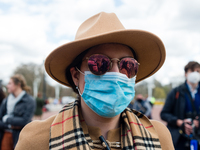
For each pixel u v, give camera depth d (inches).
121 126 56.2
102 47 54.3
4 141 141.8
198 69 121.3
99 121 55.4
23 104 144.1
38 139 53.1
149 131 59.5
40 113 398.6
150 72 71.6
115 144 52.9
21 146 52.7
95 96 53.2
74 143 49.3
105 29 54.7
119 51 55.1
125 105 54.8
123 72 54.7
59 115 56.9
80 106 60.1
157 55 63.1
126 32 50.1
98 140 52.5
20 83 149.3
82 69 57.6
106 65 53.0
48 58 55.8
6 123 138.5
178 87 128.0
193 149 107.4
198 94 122.8
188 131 114.6
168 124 126.3
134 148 51.8
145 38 55.2
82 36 56.6
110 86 52.7
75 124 52.1
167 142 59.6
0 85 175.9
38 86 1873.8
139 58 65.9
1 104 159.3
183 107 122.1
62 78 67.5
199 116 116.0
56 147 50.1
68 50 54.7
